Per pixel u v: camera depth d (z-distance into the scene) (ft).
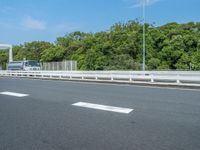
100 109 29.89
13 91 49.96
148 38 174.29
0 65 241.76
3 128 22.31
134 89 52.03
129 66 153.07
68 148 17.19
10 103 35.17
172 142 17.98
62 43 268.82
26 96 42.14
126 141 18.34
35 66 143.13
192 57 160.35
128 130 21.06
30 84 67.62
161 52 167.73
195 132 20.33
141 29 181.37
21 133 20.77
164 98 38.24
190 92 46.11
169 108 30.04
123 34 186.39
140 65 153.89
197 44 166.50
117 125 22.68
